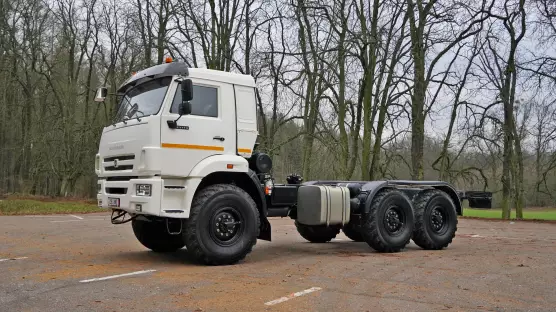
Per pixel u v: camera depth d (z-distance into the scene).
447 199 10.39
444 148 25.36
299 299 5.29
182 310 4.77
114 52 33.84
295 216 9.17
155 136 7.26
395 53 21.28
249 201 7.81
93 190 38.66
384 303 5.18
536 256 9.04
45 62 34.44
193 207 7.44
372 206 9.38
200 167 7.47
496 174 28.17
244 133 8.06
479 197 11.68
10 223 15.91
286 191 8.83
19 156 37.06
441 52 23.33
